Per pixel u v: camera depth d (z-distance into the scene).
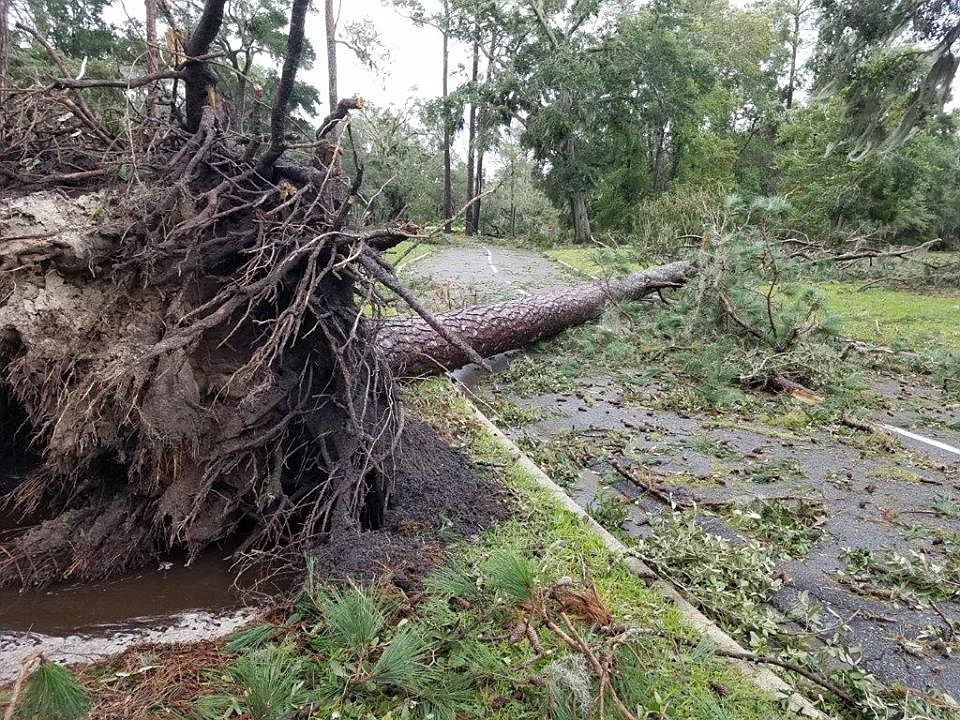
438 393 4.80
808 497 3.84
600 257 7.98
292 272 3.05
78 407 2.62
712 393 5.57
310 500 3.04
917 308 9.55
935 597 2.89
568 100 24.20
